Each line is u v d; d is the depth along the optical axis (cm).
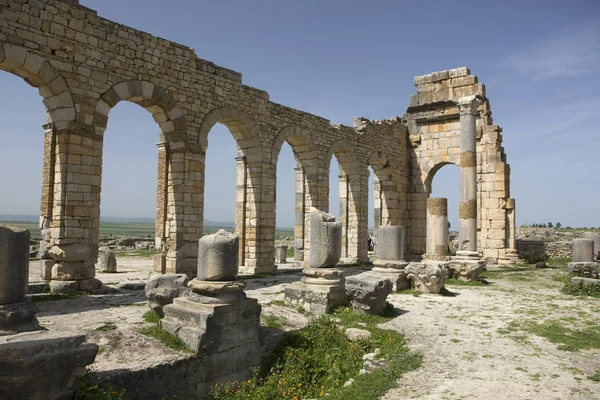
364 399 684
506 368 822
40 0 1267
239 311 866
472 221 2316
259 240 2058
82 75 1360
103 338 817
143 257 2883
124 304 1153
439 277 1581
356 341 991
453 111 2883
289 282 1742
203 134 1761
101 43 1417
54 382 565
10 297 635
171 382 735
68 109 1318
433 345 966
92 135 1379
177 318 854
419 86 3028
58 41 1306
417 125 3123
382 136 2897
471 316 1248
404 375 789
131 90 1498
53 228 1314
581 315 1278
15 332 617
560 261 2994
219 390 802
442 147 3012
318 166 2420
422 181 3091
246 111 1984
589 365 842
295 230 2750
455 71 2848
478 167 2873
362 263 2633
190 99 1716
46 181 1337
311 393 804
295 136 2283
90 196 1366
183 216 1677
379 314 1216
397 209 3014
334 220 1314
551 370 812
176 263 1650
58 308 1084
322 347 959
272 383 830
